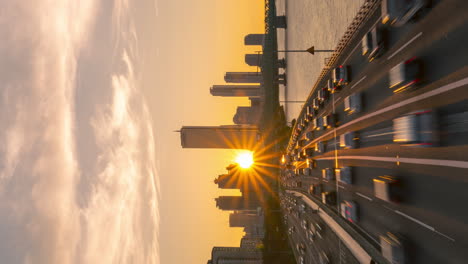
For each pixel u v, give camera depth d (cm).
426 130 2077
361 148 3281
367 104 3198
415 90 2317
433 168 2050
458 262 1789
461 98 1866
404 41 2508
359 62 3450
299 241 6178
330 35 5784
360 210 3138
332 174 4097
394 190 2430
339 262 3625
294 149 7481
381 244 2475
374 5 3103
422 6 2188
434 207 2019
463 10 1875
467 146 1800
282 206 9600
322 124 4662
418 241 2148
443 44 2034
